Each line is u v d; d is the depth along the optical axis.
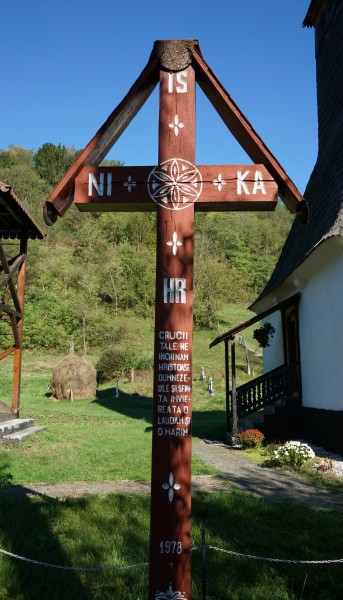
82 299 46.06
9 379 31.05
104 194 4.09
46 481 8.31
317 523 5.98
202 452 12.48
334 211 12.16
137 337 42.97
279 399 15.13
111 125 4.28
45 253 58.38
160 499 3.54
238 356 40.12
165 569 3.45
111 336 41.81
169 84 4.14
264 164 4.13
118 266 52.59
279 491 8.11
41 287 49.56
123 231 67.06
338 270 11.80
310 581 4.37
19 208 13.47
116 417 19.23
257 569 4.55
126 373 33.91
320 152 16.59
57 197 4.12
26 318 41.34
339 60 14.83
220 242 70.19
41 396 27.17
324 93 16.36
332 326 12.20
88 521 5.86
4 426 12.12
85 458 10.21
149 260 55.16
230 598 4.04
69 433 13.87
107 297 52.19
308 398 14.09
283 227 79.19
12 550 4.91
